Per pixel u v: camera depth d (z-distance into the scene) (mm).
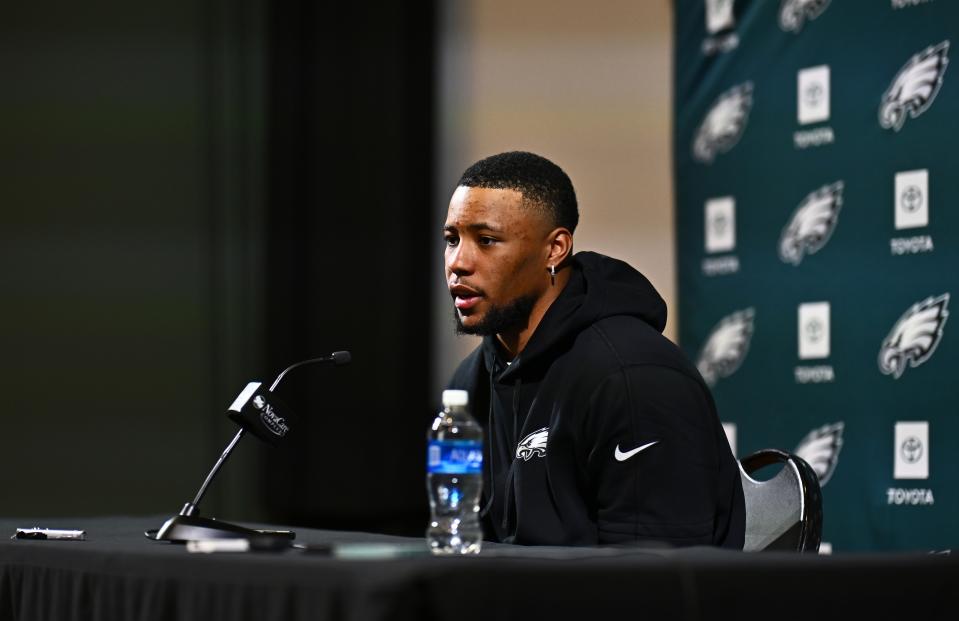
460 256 8758
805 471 8766
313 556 5773
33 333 19172
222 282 19016
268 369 18578
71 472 19031
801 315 14133
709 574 5680
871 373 13328
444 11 19031
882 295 13266
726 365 15016
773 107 14602
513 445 9039
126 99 19281
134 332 19141
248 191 19000
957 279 12555
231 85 19078
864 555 6152
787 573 5824
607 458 8164
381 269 18578
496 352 9336
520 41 18844
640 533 7914
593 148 18500
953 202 12625
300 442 18500
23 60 19312
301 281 18594
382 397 18516
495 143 18844
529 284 8820
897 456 13000
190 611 5891
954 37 12703
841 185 13773
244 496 18859
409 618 4988
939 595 6156
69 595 6738
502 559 5480
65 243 19219
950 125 12688
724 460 8430
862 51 13625
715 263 15242
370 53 18578
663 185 18125
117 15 19344
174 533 7516
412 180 18656
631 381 8148
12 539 7922
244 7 19031
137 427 19047
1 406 19062
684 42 15820
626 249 18266
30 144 19297
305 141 18594
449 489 7113
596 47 18562
